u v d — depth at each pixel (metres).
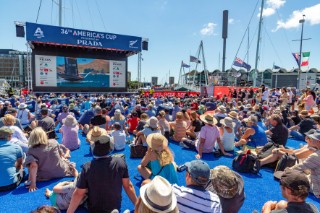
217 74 43.81
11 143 4.17
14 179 4.03
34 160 4.06
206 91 25.73
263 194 4.08
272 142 5.68
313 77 41.94
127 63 25.47
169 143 7.45
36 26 19.12
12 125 5.39
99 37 21.61
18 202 3.62
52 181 4.33
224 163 5.62
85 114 8.93
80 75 23.31
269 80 47.72
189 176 2.39
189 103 15.27
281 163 4.71
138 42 23.58
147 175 3.78
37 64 21.53
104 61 24.30
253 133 6.36
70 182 3.52
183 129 7.54
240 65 26.58
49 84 22.12
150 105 10.90
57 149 4.43
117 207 2.97
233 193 2.56
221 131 6.62
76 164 5.38
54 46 21.95
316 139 4.35
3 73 94.88
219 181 2.58
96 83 24.16
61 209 3.37
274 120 6.19
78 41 20.75
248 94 20.78
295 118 9.53
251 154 5.17
